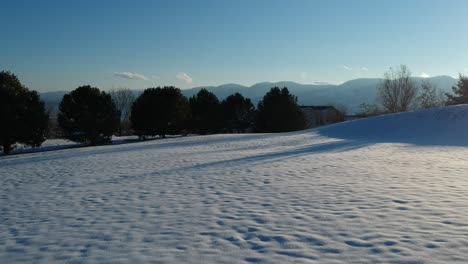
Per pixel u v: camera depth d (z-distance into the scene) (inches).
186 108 1895.9
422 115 1264.8
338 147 794.8
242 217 250.5
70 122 1402.6
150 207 290.7
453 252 174.2
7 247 208.7
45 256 192.9
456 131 1003.9
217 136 1470.2
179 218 254.4
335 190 325.1
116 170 534.3
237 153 733.9
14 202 334.3
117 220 255.9
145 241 209.5
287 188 344.2
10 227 249.4
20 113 1134.4
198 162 596.7
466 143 804.0
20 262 186.4
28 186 426.3
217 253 187.3
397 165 479.5
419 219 226.7
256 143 1012.5
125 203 309.0
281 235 209.8
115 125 1489.9
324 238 201.6
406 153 639.1
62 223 254.4
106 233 227.0
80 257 189.3
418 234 199.9
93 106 1421.0
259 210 267.0
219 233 218.5
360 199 285.9
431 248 179.9
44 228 243.8
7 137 1107.3
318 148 788.6
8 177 516.4
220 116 2258.9
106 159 717.9
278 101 2250.2
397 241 191.3
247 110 2481.5
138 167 559.8
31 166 658.2
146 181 421.4
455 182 344.5
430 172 411.2
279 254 182.4
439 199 275.7
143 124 1788.9
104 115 1445.6
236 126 2486.5
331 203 277.4
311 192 321.1
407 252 176.6
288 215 249.8
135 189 373.1
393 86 2338.8
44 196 357.7
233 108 2406.5
